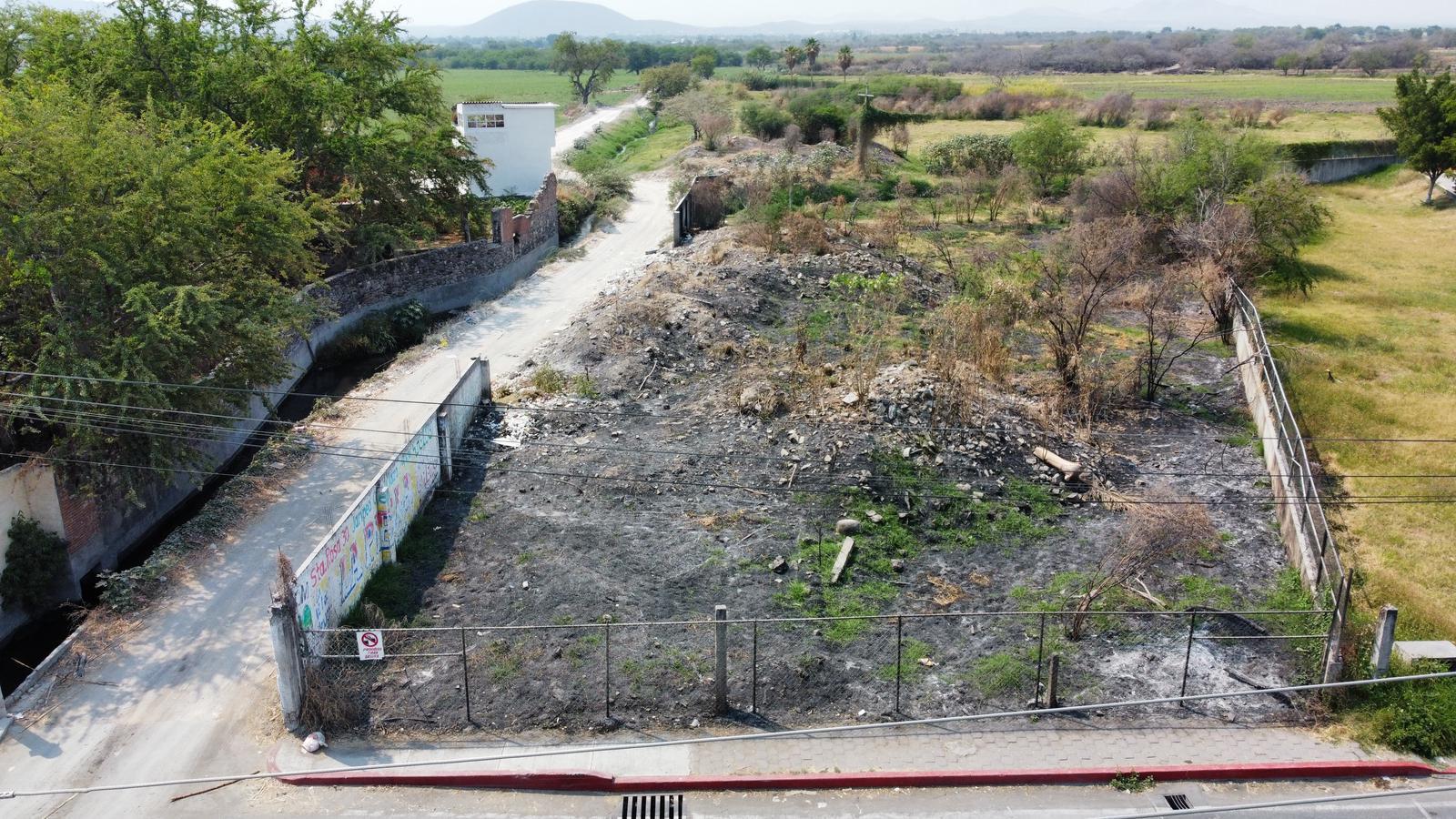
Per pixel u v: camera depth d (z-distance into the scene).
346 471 24.70
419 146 39.94
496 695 16.55
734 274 36.88
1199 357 32.97
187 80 34.88
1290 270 37.91
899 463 23.22
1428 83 58.38
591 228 52.22
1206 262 34.41
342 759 15.24
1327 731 16.11
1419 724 15.81
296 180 30.59
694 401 27.23
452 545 20.83
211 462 22.97
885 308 34.56
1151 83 130.25
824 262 39.34
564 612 18.53
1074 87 119.25
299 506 23.00
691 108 83.69
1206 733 16.03
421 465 21.91
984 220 52.31
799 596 19.08
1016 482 23.20
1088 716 16.36
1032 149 56.44
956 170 58.59
